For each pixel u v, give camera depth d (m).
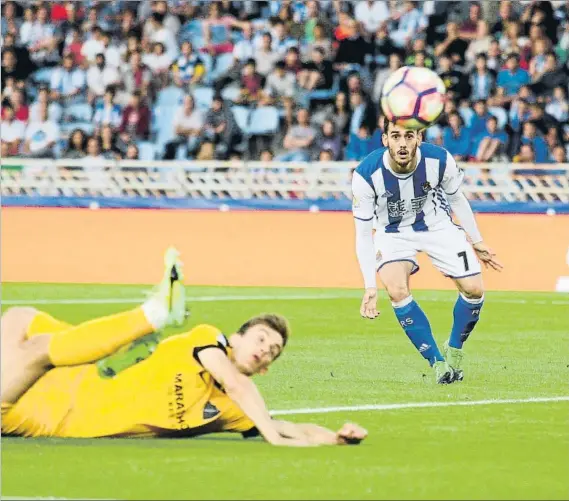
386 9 41.38
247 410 10.79
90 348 10.34
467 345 18.27
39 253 29.23
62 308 22.11
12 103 40.81
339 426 12.34
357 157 36.94
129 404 10.91
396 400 13.84
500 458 10.79
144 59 41.72
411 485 9.69
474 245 15.93
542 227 28.66
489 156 36.06
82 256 29.05
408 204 15.52
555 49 38.97
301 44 41.47
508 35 39.53
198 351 10.77
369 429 12.11
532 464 10.56
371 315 15.17
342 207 34.41
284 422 11.29
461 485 9.73
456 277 15.59
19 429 10.97
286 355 16.94
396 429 12.13
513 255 27.75
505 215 29.42
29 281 26.84
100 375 10.97
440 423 12.49
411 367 16.14
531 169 34.56
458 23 40.72
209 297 23.95
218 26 42.69
